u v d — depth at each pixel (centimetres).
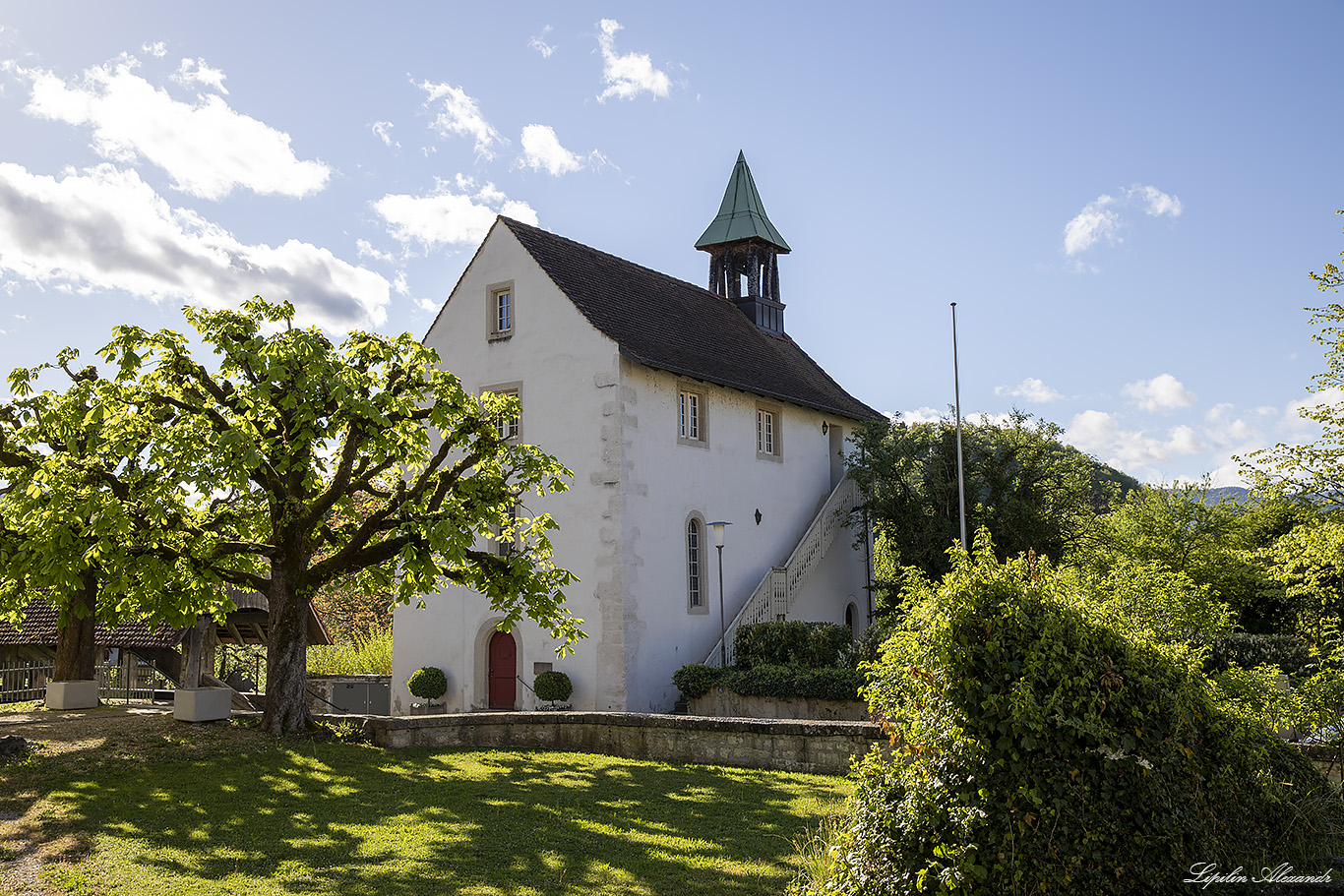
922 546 2875
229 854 898
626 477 2239
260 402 1360
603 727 1527
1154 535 2806
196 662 1669
